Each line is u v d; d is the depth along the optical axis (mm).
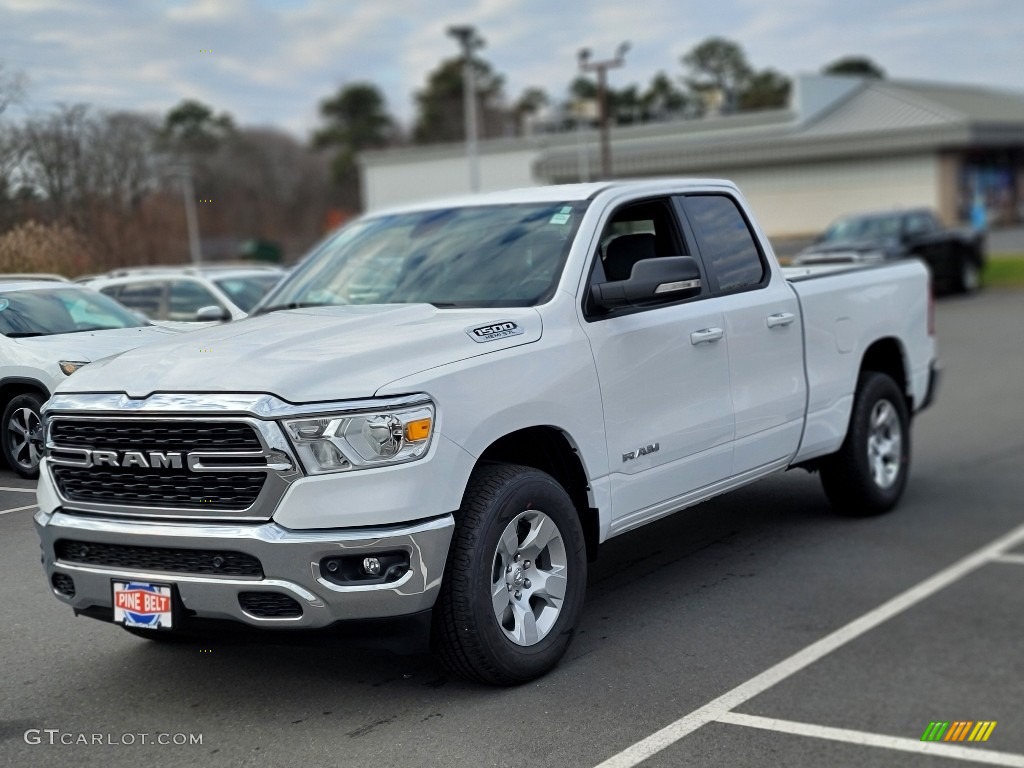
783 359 5922
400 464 3799
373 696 4145
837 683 5180
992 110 51188
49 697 3891
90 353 4246
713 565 6113
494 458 4582
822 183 47688
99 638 4266
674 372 5086
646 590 5617
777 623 5246
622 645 4832
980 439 11789
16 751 3514
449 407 3961
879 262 7426
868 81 50750
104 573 3832
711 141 49688
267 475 3652
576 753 3803
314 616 3709
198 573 3723
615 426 4727
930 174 45750
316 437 3688
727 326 5465
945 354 17969
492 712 4062
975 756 5105
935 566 6988
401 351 4027
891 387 7055
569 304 4699
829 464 6871
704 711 4273
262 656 4469
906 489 9453
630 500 4820
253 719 3891
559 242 4984
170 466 3730
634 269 4828
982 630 7289
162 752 3592
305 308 4957
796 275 6539
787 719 4566
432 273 5059
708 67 93188
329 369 3826
